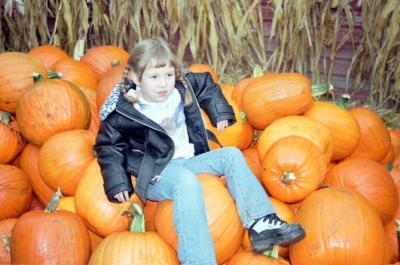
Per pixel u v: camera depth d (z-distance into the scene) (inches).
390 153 167.2
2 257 122.4
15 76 151.0
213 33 202.8
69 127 139.9
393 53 197.5
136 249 104.7
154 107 117.2
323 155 129.8
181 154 120.3
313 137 136.7
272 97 145.5
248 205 110.6
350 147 149.9
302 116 145.0
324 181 138.6
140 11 213.3
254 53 216.4
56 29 230.4
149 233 110.1
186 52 220.7
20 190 135.5
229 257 115.5
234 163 114.6
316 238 110.2
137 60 111.3
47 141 135.8
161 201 116.9
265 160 127.5
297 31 197.6
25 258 111.6
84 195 121.3
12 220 129.6
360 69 201.0
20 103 141.3
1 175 134.5
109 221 119.6
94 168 124.6
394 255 132.9
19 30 231.8
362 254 108.1
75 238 115.0
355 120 151.3
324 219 111.6
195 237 105.0
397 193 138.6
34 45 229.0
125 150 117.3
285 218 122.0
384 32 196.1
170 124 118.8
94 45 231.6
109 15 225.5
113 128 115.7
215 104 126.7
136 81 114.4
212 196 112.5
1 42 231.9
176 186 110.0
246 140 154.5
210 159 117.8
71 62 175.5
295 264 114.5
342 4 191.0
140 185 112.9
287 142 126.6
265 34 211.5
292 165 122.1
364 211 113.4
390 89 203.2
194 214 106.4
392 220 137.4
